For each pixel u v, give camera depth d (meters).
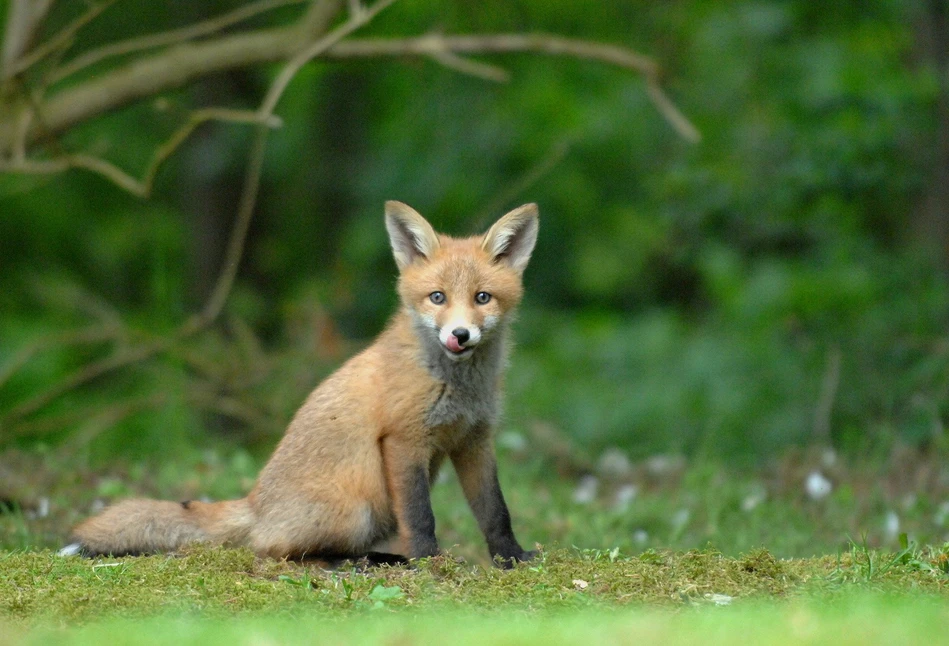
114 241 21.86
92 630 5.25
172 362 15.57
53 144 11.02
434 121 21.20
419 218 7.95
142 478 11.43
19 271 21.42
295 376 14.73
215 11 19.05
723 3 18.61
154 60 11.99
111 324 14.67
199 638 4.98
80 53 18.47
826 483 10.79
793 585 6.32
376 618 5.61
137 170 20.52
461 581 6.57
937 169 15.17
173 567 6.82
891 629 4.84
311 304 16.80
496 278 7.75
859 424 13.84
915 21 15.89
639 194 20.84
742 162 16.59
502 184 20.64
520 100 21.00
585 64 20.39
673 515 10.83
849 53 16.53
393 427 7.48
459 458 7.92
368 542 7.65
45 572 6.70
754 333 16.28
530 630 5.04
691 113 18.14
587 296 21.81
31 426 13.12
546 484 12.56
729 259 16.84
